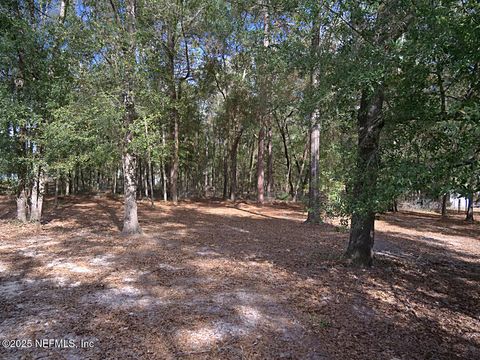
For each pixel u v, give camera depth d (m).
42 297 4.80
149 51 9.77
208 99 24.66
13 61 10.21
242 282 5.78
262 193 22.83
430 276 6.73
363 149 5.73
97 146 9.09
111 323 4.03
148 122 9.30
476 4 3.18
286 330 4.02
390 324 4.34
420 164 3.58
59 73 10.62
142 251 7.80
